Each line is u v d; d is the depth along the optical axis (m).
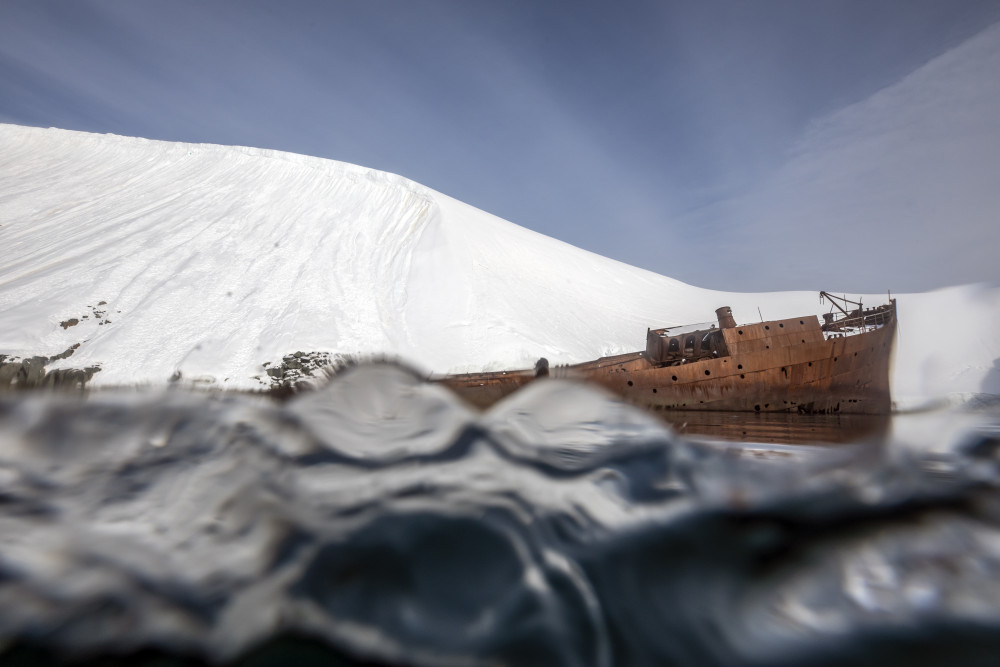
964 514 1.47
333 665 0.90
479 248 51.75
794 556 1.26
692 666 0.90
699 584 1.14
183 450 1.71
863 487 1.68
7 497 1.36
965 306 36.19
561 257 59.56
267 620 1.02
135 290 37.66
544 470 1.69
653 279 63.25
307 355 31.89
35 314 32.94
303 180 59.53
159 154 67.50
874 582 1.16
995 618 1.05
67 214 51.00
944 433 3.21
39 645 0.93
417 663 0.91
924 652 0.92
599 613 1.06
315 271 43.81
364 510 1.38
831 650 0.95
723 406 17.58
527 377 17.42
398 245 50.47
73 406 1.95
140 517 1.31
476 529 1.30
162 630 0.98
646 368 19.16
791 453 2.98
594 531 1.33
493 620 1.03
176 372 29.19
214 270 41.81
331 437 1.89
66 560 1.14
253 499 1.42
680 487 1.61
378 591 1.11
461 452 1.80
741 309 53.84
